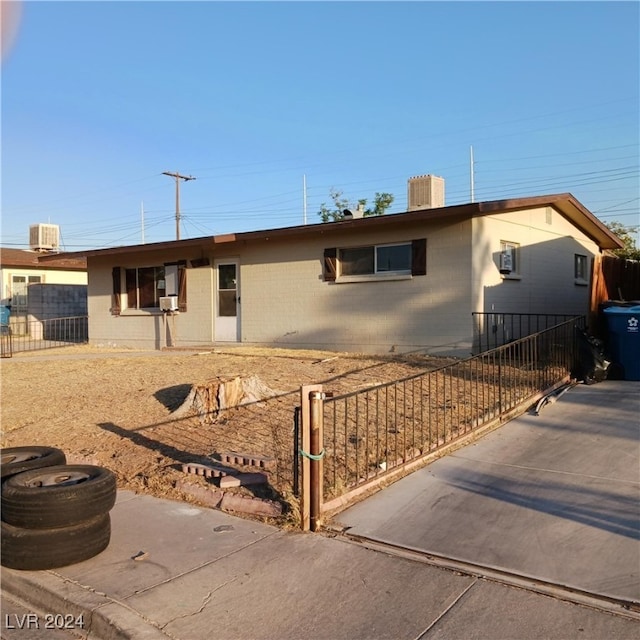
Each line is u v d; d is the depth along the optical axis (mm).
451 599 3764
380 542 4598
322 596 3852
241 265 15898
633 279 17000
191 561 4371
